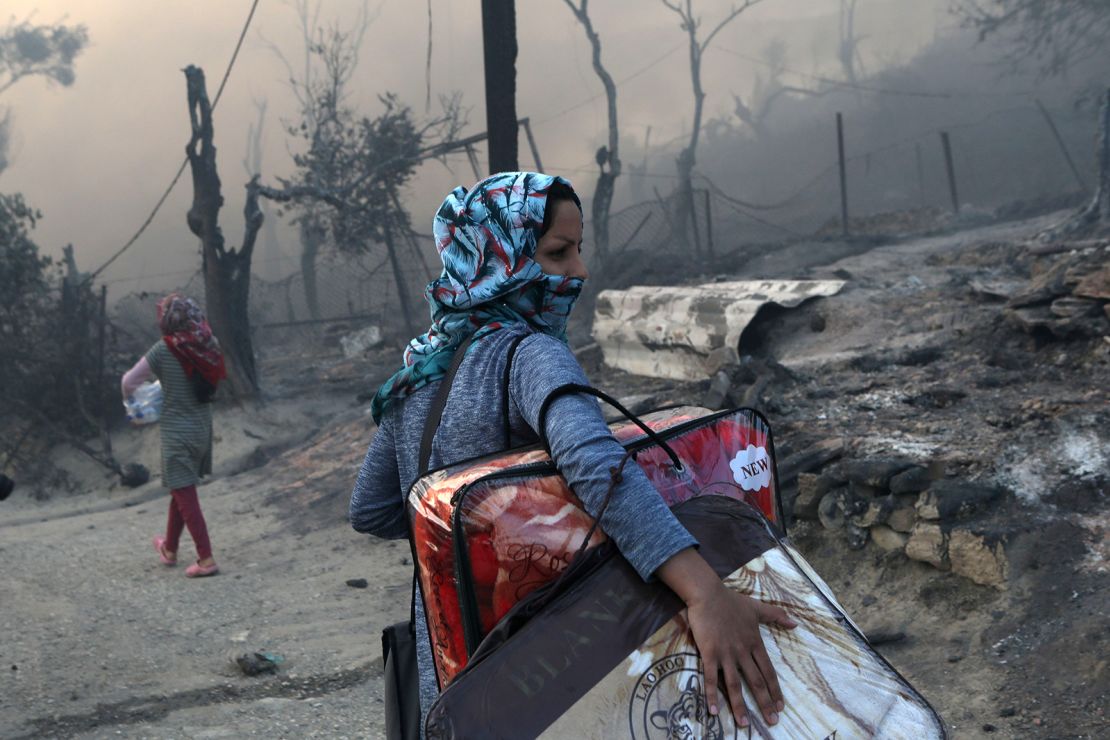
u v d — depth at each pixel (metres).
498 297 1.53
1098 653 3.13
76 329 12.78
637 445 1.47
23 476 11.34
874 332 7.47
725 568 1.34
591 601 1.29
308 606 5.16
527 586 1.33
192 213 12.72
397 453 1.65
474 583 1.33
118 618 5.12
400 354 16.55
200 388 5.86
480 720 1.20
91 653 4.55
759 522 1.45
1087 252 6.95
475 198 1.54
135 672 4.29
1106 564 3.49
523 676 1.23
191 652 4.56
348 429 9.38
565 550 1.33
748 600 1.29
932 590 3.84
